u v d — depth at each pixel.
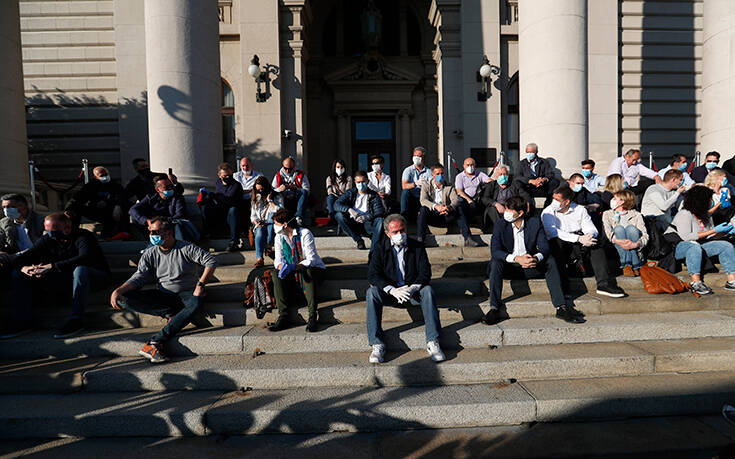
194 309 3.87
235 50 11.37
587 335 3.90
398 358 3.64
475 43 11.62
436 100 13.85
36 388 3.43
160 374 3.45
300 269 4.08
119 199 6.09
